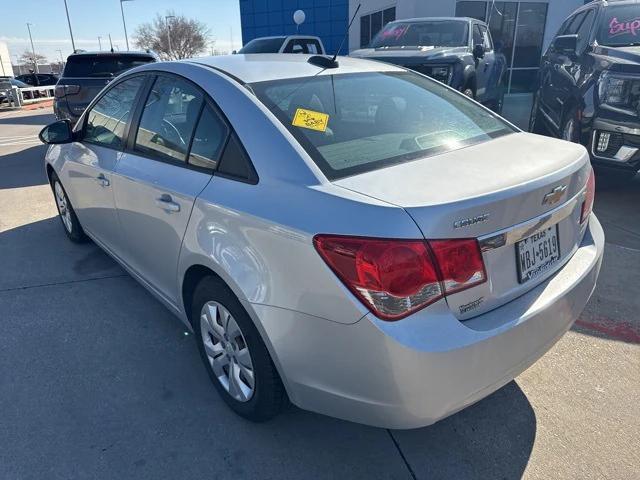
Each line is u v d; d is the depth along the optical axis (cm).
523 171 203
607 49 540
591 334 310
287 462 224
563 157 226
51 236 491
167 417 251
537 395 260
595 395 259
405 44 842
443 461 223
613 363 283
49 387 273
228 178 229
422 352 171
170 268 272
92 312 347
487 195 180
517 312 194
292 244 190
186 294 266
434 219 171
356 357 181
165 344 310
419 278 171
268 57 295
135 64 902
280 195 203
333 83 266
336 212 183
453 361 176
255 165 217
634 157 496
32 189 673
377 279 171
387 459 225
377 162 213
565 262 229
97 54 878
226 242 218
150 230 284
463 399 185
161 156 279
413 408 180
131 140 312
